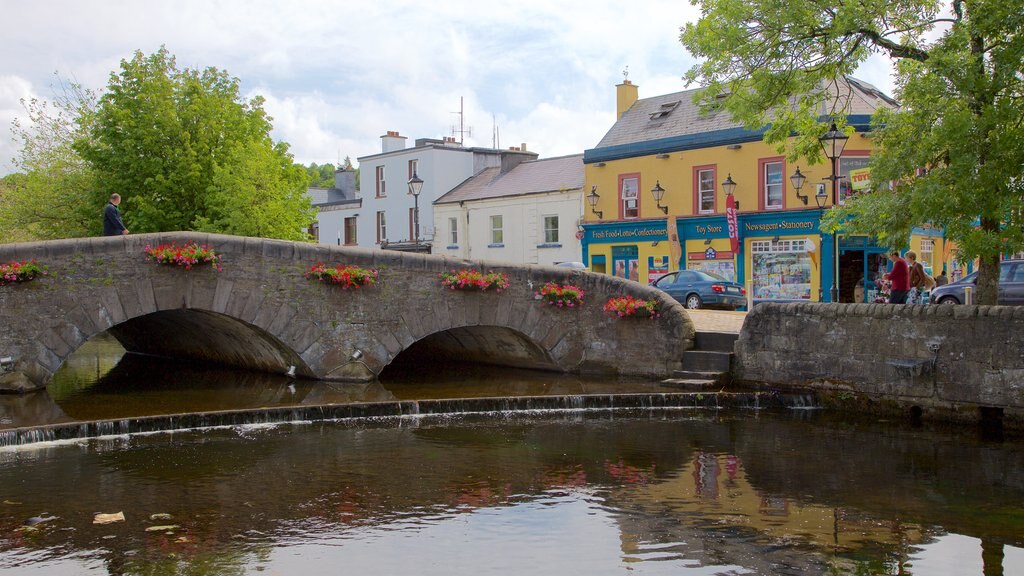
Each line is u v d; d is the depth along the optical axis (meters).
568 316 18.06
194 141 28.88
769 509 8.52
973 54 12.24
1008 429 12.33
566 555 7.22
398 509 8.48
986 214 12.22
